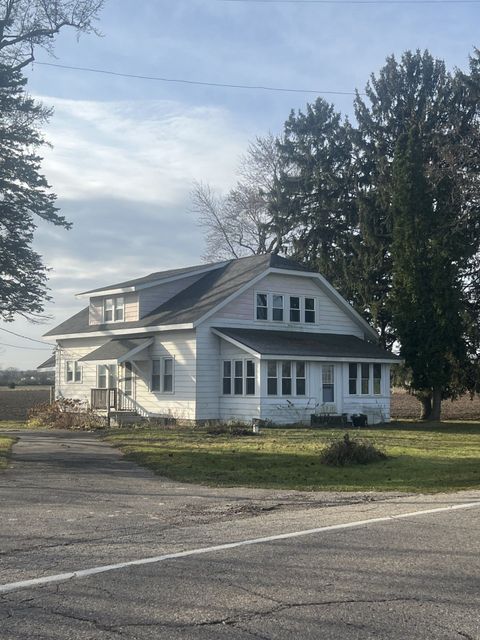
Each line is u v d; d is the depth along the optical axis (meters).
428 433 26.19
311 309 34.31
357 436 24.41
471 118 36.66
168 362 32.03
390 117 42.47
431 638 5.23
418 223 33.97
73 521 9.83
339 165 47.38
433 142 35.91
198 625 5.50
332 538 8.59
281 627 5.46
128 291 34.50
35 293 27.05
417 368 33.94
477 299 37.88
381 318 38.88
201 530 9.20
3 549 8.12
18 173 25.81
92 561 7.51
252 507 11.05
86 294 37.16
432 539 8.51
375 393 33.47
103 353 32.94
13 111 25.08
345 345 33.12
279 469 15.70
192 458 17.52
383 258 40.03
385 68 42.94
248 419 29.78
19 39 24.47
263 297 32.69
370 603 6.03
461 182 33.16
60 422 31.34
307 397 30.94
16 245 26.33
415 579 6.75
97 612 5.82
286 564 7.34
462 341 34.12
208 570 7.11
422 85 42.41
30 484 13.46
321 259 43.19
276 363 30.09
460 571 7.04
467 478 14.34
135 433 26.06
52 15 24.30
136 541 8.52
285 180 48.75
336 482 13.94
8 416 40.97
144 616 5.71
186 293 34.75
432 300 33.69
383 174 40.78
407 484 13.68
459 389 37.50
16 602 6.08
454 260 33.94
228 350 30.72
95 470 15.69
